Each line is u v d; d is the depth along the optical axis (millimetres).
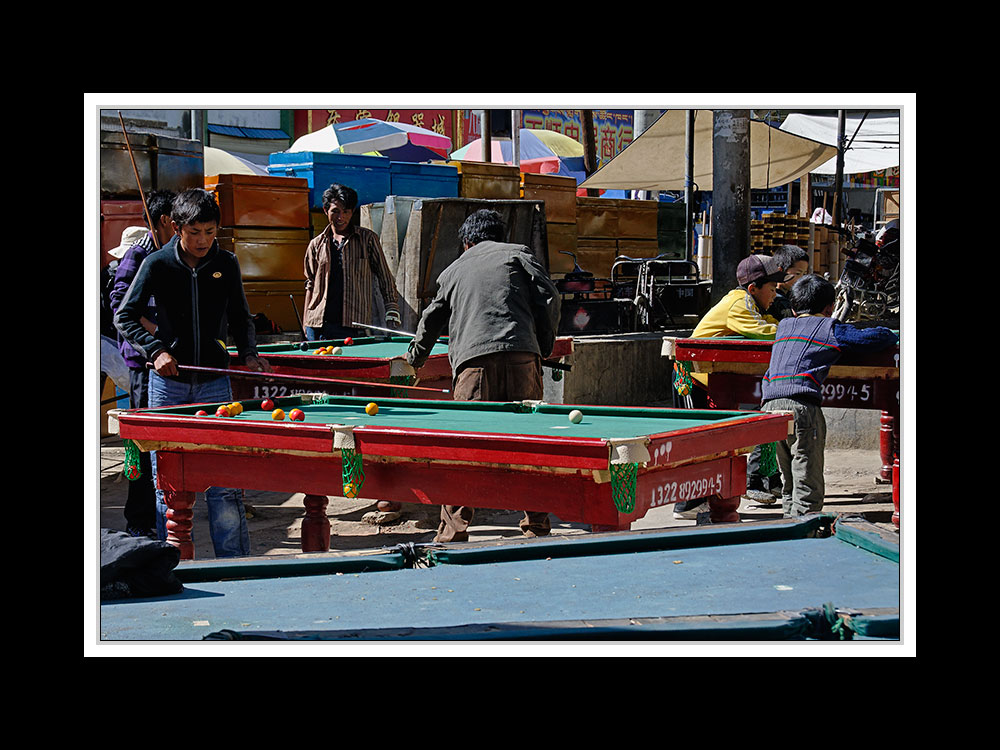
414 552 4113
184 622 3320
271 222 13742
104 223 11773
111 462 10430
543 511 4922
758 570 3846
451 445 5066
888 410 7625
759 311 8812
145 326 7180
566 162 27344
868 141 24094
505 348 6770
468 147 24656
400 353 9242
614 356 13000
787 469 7836
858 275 14438
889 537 4164
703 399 8922
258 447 5586
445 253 12883
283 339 13570
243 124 25656
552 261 16828
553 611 3352
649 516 8680
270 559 4035
